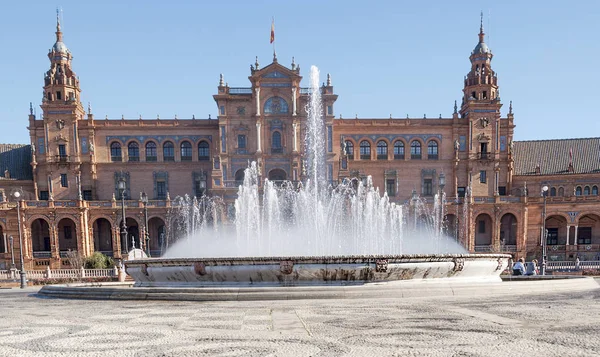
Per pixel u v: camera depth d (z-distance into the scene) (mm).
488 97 71562
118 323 11539
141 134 70375
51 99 68438
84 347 8977
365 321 11164
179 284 17812
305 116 68312
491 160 71375
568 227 65125
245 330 10258
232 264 16922
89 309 14484
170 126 70438
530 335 9531
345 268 16531
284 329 10305
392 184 72125
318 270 16516
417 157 72562
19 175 70938
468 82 73750
